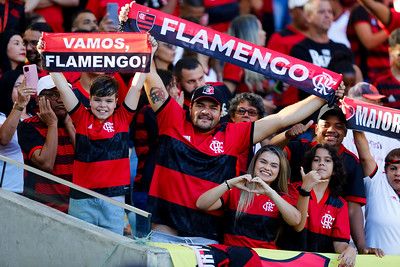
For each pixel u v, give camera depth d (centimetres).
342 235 2138
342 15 3444
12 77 2436
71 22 3077
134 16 2178
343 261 2042
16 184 2036
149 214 1905
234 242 2083
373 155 2445
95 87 2077
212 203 2055
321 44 3206
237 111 2366
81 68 2083
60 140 2267
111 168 2075
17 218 1994
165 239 2081
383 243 2269
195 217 2094
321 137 2312
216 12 3325
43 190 2009
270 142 2278
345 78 2962
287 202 2059
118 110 2131
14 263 1997
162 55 2956
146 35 2083
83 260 1916
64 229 1944
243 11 3353
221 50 2198
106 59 2083
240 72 3066
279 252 2011
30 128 2239
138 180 2353
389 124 2262
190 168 2119
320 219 2148
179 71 2619
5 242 2006
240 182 2041
